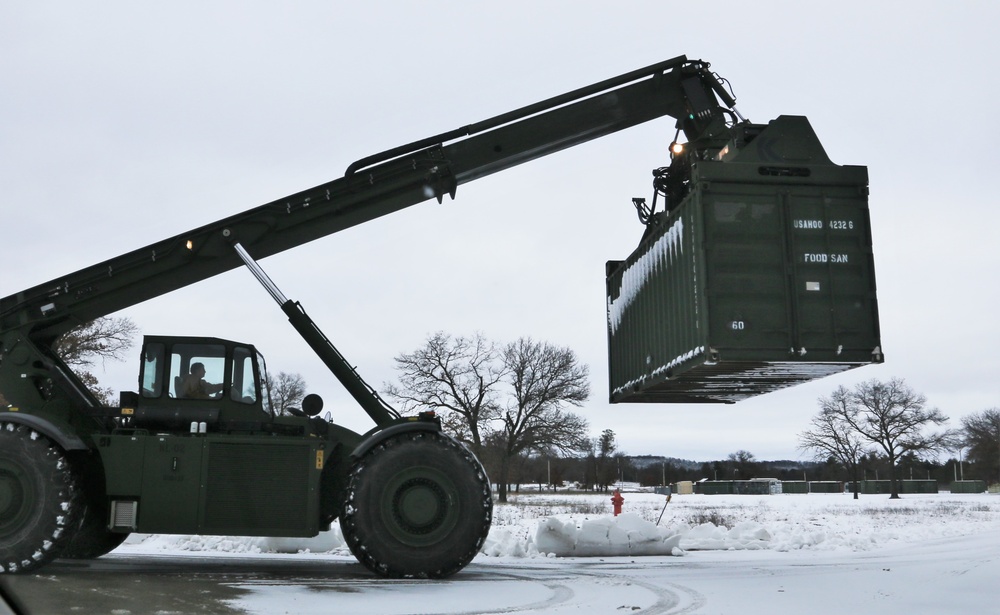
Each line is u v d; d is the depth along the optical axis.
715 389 10.85
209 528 8.56
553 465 98.44
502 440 45.41
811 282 8.98
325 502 9.32
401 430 8.83
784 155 9.42
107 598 6.81
